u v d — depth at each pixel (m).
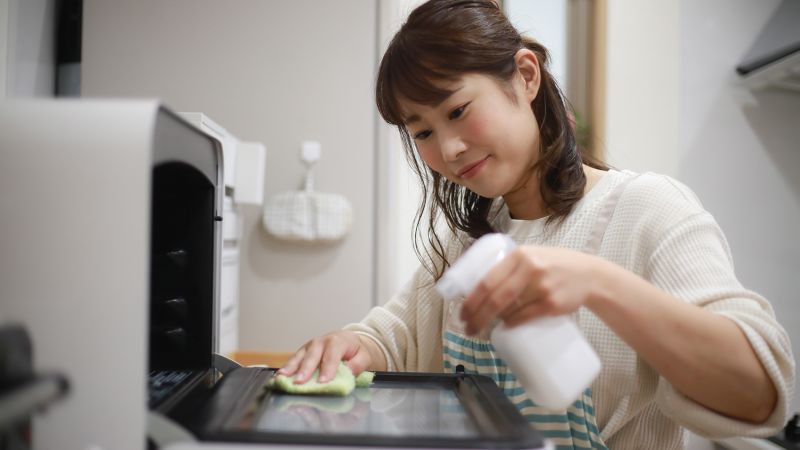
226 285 1.37
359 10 1.64
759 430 0.53
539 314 0.46
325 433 0.39
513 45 0.68
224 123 1.62
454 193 0.89
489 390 0.53
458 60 0.62
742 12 1.66
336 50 1.64
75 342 0.37
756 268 1.65
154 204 0.65
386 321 0.89
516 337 0.46
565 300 0.46
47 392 0.37
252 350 1.62
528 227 0.81
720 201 1.66
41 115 0.39
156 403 0.47
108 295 0.38
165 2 1.60
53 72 1.54
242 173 1.43
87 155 0.38
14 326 0.38
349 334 0.76
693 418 0.55
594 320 0.69
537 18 1.76
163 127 0.46
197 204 0.65
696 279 0.57
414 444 0.37
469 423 0.44
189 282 0.65
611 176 0.77
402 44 0.65
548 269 0.45
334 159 1.65
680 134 1.66
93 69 1.58
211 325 0.65
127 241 0.38
